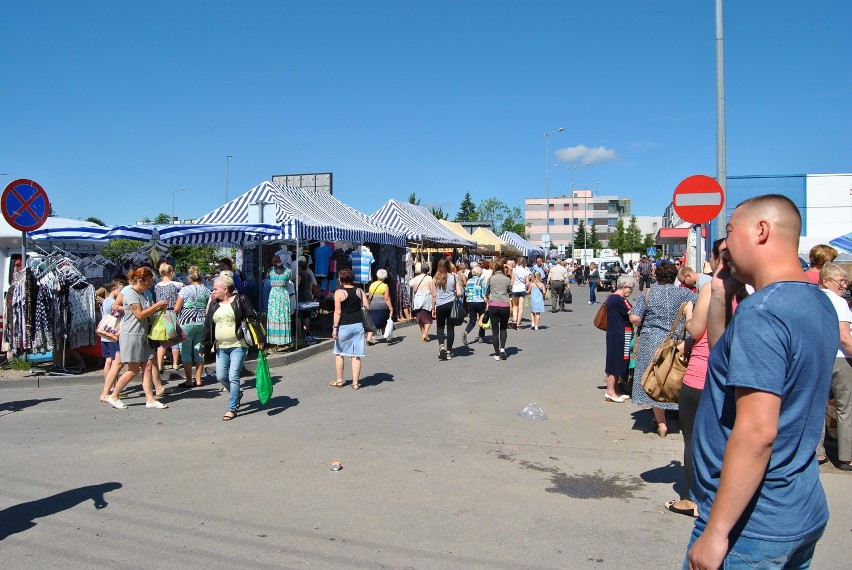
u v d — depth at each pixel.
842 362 6.03
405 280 20.17
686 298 6.86
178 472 6.04
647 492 5.58
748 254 2.26
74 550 4.38
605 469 6.20
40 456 6.53
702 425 2.28
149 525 4.80
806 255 18.55
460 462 6.38
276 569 4.11
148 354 8.76
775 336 2.03
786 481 2.09
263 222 13.85
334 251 17.41
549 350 14.05
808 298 2.10
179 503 5.25
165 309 9.49
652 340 6.95
